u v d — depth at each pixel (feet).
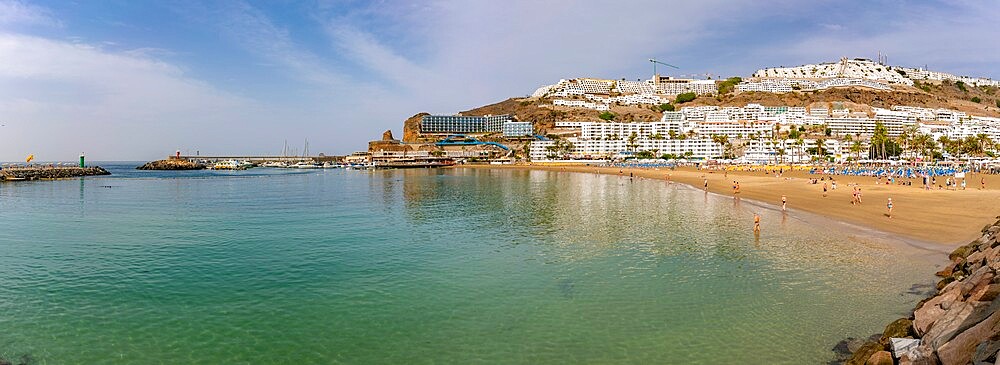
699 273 80.89
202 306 68.03
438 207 185.16
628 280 77.61
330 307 67.21
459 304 67.72
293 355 52.85
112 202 210.38
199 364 51.01
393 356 52.42
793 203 174.50
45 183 355.56
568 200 210.38
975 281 47.93
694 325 58.75
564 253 97.45
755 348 52.11
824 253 93.04
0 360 51.75
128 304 69.00
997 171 363.35
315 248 104.99
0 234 125.29
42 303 69.46
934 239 102.27
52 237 120.16
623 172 472.44
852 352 50.08
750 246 101.14
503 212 167.32
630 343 54.29
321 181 387.34
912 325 47.65
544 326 59.57
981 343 34.14
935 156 563.07
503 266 87.76
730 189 248.32
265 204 199.31
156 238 118.01
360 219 150.61
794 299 66.80
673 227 127.95
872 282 73.20
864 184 248.93
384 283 77.97
